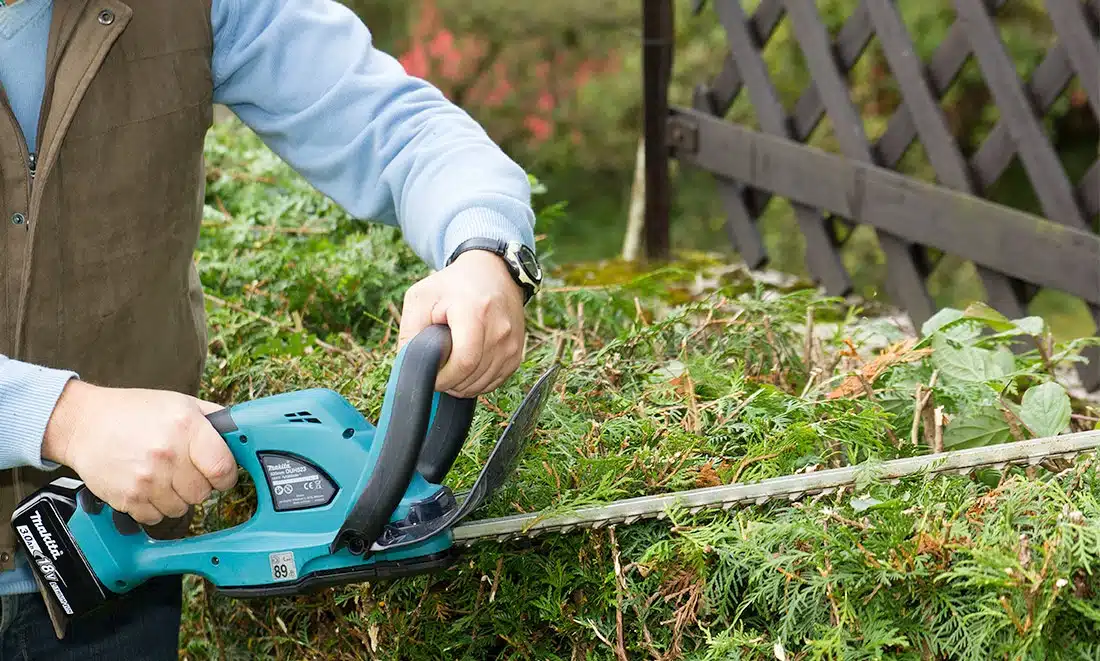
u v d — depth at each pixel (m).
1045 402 1.34
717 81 3.30
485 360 1.11
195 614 1.70
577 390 1.53
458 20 6.68
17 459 1.10
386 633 1.36
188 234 1.33
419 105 1.31
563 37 6.80
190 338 1.41
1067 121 6.82
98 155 1.20
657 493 1.26
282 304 2.12
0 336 1.21
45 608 1.34
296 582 1.14
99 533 1.18
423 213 1.23
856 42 2.88
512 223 1.19
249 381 1.74
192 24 1.24
